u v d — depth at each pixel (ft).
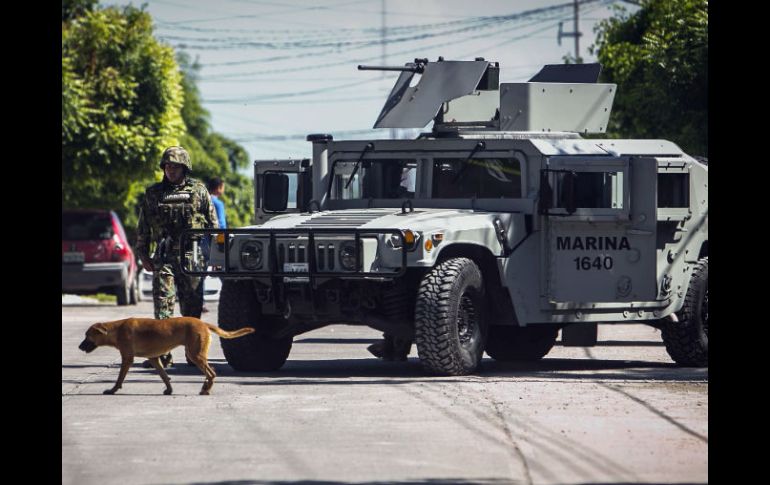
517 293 139.33
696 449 91.15
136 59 378.32
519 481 80.43
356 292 134.51
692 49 299.17
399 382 128.98
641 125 308.60
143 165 377.91
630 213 143.43
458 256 138.10
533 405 111.75
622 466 84.99
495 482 80.12
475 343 136.05
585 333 151.94
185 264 143.43
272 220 142.72
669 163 145.89
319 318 136.56
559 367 151.02
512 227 139.13
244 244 136.56
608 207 142.00
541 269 141.08
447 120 151.74
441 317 131.85
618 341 195.72
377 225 132.98
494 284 139.95
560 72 164.66
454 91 149.59
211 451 90.94
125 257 297.74
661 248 146.72
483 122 153.38
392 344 150.20
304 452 90.27
